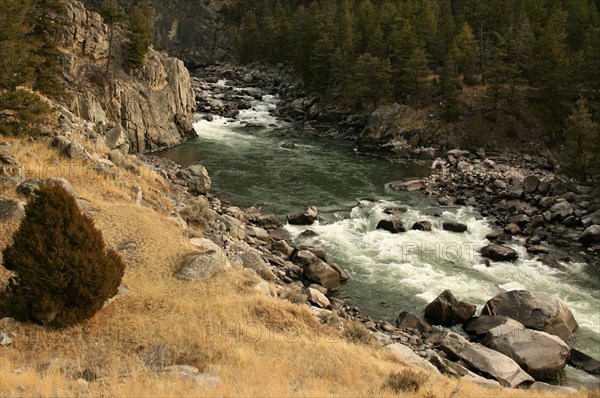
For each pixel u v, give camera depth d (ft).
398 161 220.02
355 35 307.58
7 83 114.52
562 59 234.99
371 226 146.72
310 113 288.92
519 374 81.71
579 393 70.74
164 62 235.40
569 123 219.82
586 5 308.40
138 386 50.31
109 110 203.72
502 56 238.07
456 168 206.59
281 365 62.59
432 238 139.44
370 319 97.66
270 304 79.46
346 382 60.70
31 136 115.14
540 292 101.81
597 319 102.68
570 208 151.53
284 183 183.62
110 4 209.77
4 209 82.84
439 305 100.01
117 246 88.43
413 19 308.40
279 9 473.26
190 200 135.74
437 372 75.61
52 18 174.91
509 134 237.25
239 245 111.75
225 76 423.23
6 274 71.67
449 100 238.89
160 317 70.74
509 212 159.74
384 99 268.21
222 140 243.19
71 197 67.77
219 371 58.75
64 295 65.51
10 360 57.82
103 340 64.69
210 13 568.00
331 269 111.45
